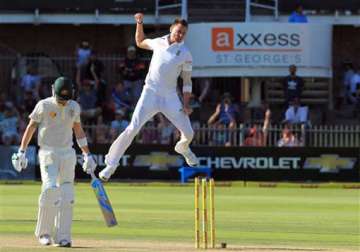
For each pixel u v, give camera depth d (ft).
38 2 409.69
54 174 156.25
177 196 291.58
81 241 168.35
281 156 353.72
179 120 177.37
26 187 323.57
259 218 223.71
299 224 210.38
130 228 196.44
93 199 274.98
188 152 182.80
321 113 392.88
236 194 306.14
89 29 424.46
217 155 353.31
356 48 422.00
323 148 353.72
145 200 275.39
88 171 160.15
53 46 425.28
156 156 356.18
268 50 377.30
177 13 399.85
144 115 178.29
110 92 397.39
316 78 394.11
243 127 356.18
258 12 398.42
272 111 388.57
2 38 424.05
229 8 396.57
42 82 393.09
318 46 382.63
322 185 343.26
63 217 156.56
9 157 352.90
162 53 175.63
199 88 392.47
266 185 345.51
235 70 377.09
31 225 197.98
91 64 378.53
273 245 166.20
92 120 372.17
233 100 388.78
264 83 392.47
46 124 156.15
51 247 153.89
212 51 378.73
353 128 359.87
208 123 360.07
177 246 159.94
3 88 392.06
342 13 403.95
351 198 291.99
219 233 189.26
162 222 210.18
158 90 176.86
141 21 178.91
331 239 179.32
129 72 375.25
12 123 360.07
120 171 356.59
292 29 378.73
